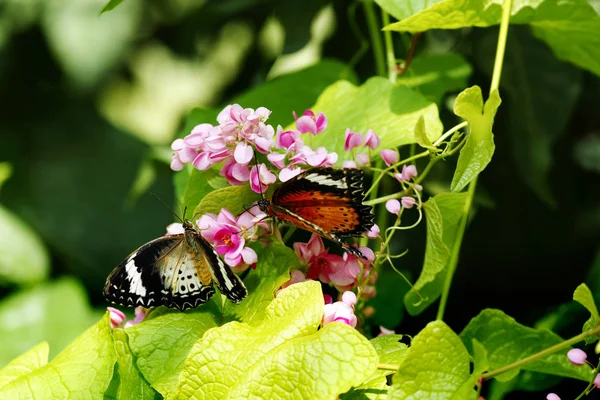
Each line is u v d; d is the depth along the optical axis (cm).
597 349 101
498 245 131
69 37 146
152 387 105
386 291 120
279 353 101
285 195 105
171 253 107
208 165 106
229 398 101
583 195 131
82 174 153
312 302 102
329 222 105
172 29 139
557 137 124
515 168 128
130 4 146
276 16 127
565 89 124
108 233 149
